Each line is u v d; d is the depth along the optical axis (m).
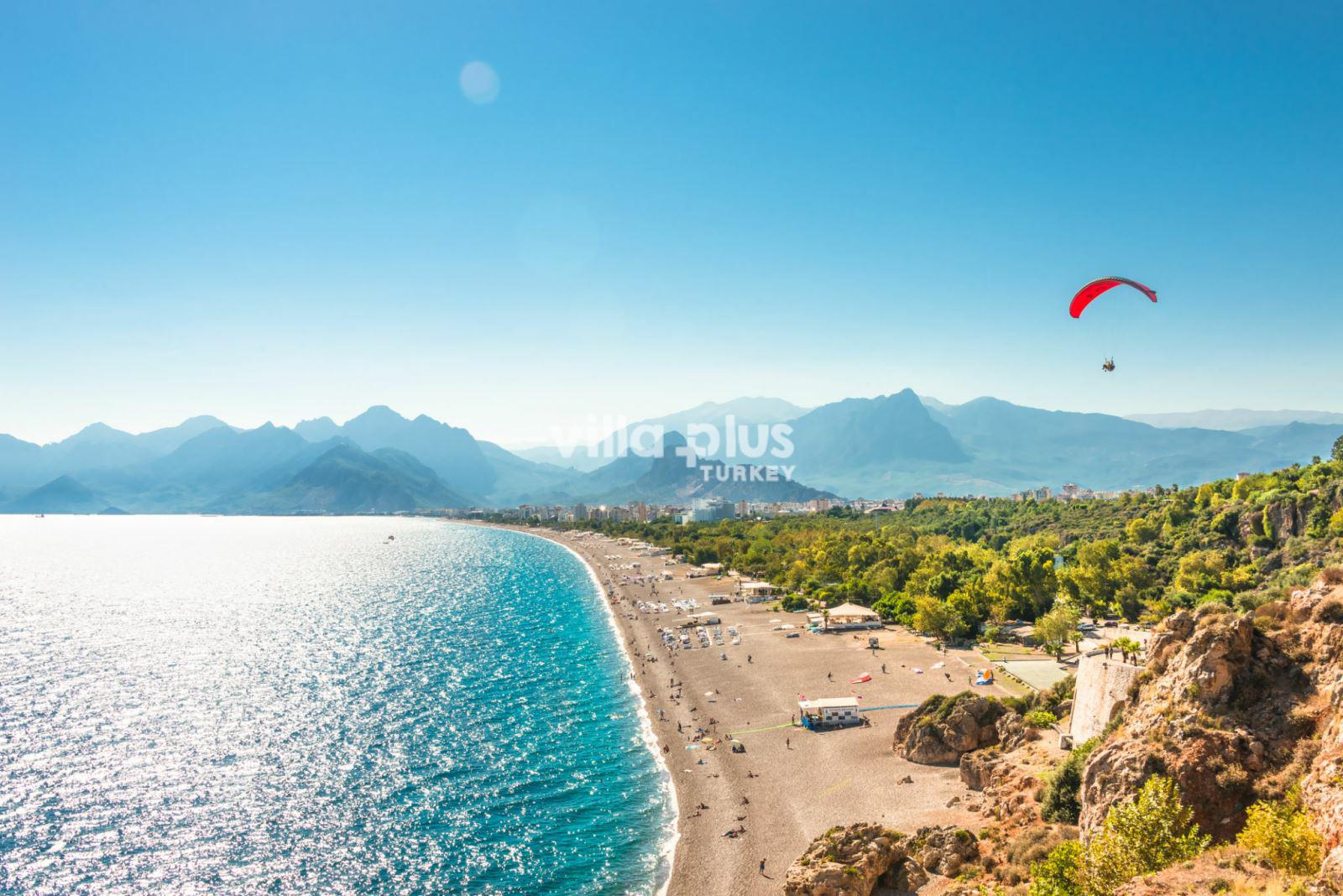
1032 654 131.12
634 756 96.81
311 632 188.50
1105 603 151.75
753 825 76.94
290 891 67.38
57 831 77.75
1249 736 46.97
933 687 115.69
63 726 110.56
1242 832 40.19
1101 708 67.31
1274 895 33.59
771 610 198.25
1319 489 157.88
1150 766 49.03
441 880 69.00
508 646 165.50
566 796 85.44
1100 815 50.12
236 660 155.00
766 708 112.38
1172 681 53.69
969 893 54.03
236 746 101.69
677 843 74.69
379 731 107.44
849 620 165.62
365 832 77.69
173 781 90.06
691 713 112.50
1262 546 161.38
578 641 169.25
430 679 137.12
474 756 97.56
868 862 61.03
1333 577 53.09
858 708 109.00
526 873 70.06
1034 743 77.75
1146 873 39.59
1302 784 42.16
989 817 68.81
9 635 186.38
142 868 70.81
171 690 131.12
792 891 60.66
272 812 82.06
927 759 87.88
